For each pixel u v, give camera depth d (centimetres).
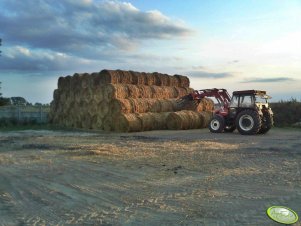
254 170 864
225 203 590
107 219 515
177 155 1102
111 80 2250
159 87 2447
